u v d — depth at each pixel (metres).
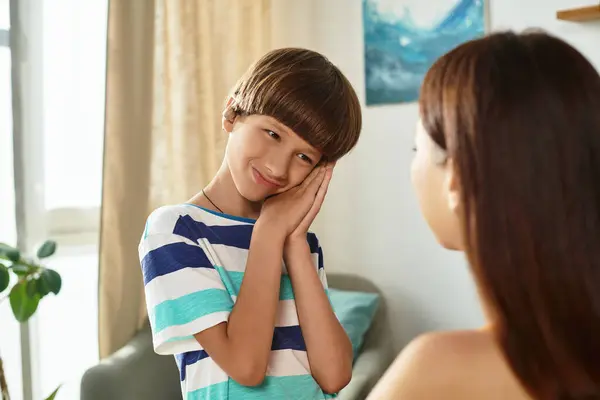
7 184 1.83
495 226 0.44
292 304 1.01
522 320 0.44
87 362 2.03
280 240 0.92
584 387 0.43
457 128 0.46
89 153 2.00
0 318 1.83
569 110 0.44
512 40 0.49
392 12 2.36
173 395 1.83
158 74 2.02
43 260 1.87
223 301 0.88
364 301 2.20
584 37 2.03
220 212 1.02
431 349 0.48
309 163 0.98
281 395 0.94
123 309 1.89
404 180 2.39
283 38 2.62
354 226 2.52
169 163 2.06
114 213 1.85
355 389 1.72
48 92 1.89
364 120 2.45
